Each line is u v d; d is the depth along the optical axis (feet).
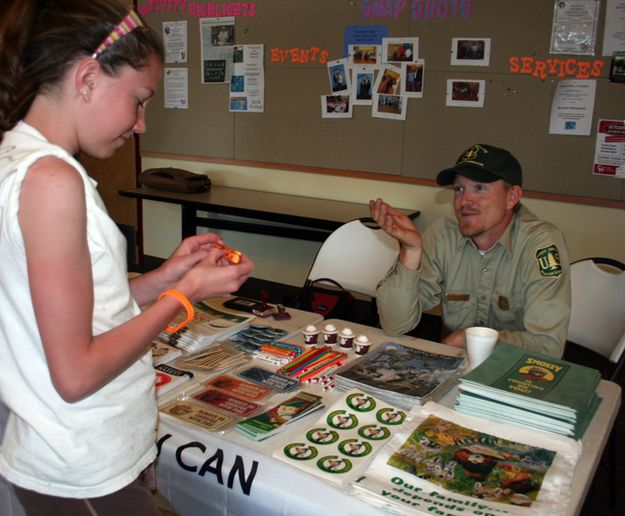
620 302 6.29
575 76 10.03
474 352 4.40
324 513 2.94
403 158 11.78
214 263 2.98
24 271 2.36
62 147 2.47
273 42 12.62
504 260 5.73
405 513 2.81
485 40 10.57
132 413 2.83
